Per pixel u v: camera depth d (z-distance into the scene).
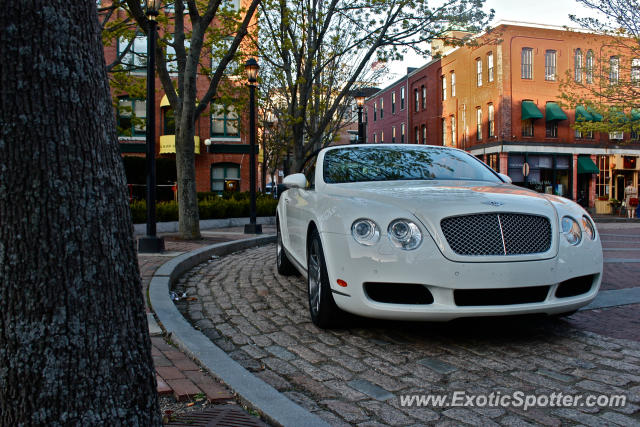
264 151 29.44
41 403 1.35
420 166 4.80
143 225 11.75
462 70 34.00
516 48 30.08
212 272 6.87
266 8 13.46
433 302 3.38
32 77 1.37
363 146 5.26
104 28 12.69
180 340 3.45
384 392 2.83
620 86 22.09
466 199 3.61
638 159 32.34
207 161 25.75
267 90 20.38
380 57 13.30
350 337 3.85
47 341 1.36
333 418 2.50
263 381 2.83
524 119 30.06
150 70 8.06
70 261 1.39
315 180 4.79
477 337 3.84
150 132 8.02
